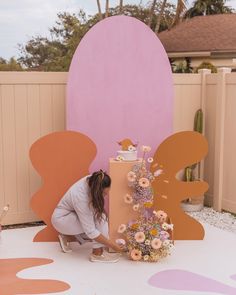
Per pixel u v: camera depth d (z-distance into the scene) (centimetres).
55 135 550
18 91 623
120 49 599
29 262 494
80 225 495
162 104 624
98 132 601
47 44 2652
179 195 569
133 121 614
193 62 1806
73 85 587
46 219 561
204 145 567
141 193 518
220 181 725
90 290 422
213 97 737
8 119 622
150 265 488
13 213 639
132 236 500
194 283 441
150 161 542
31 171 645
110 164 524
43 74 636
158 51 615
